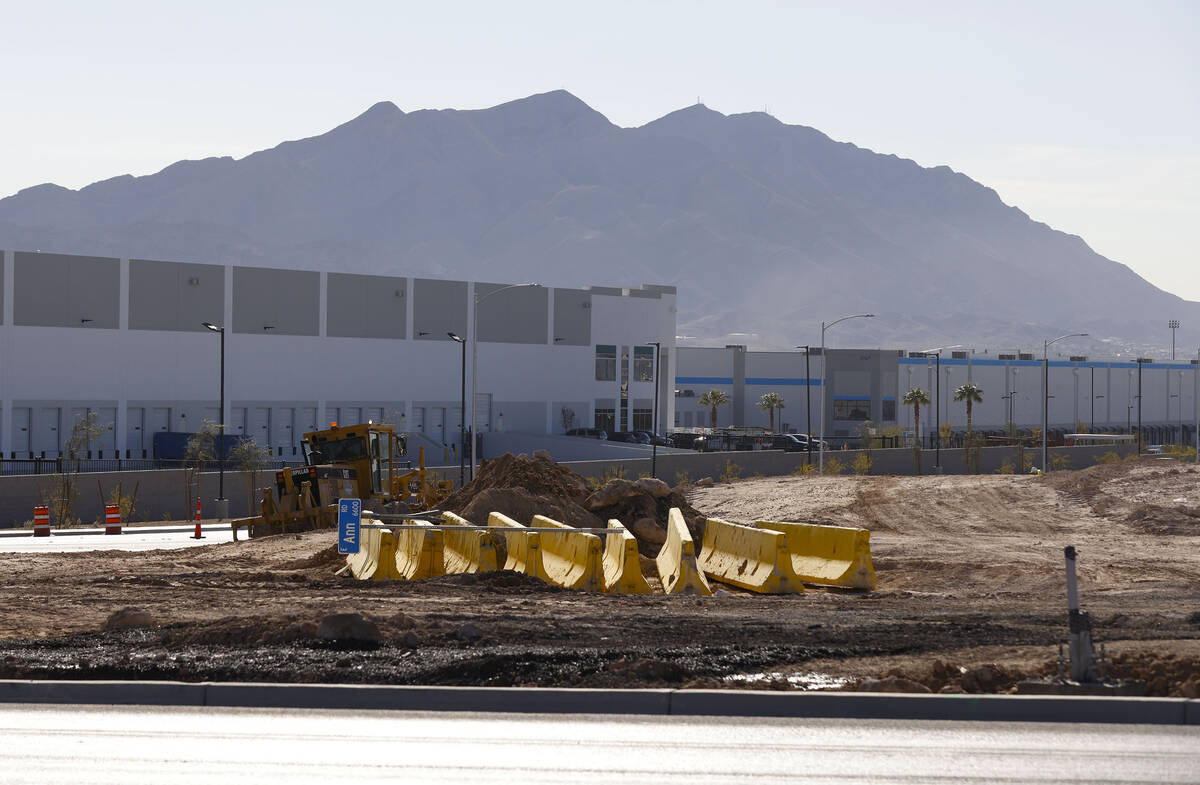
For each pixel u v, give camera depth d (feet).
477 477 224.94
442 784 59.06
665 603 121.49
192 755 64.34
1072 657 77.71
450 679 79.25
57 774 60.80
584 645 91.25
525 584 134.41
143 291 531.91
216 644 91.40
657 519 192.85
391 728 70.28
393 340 609.42
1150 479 269.23
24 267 499.10
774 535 139.44
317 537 222.69
